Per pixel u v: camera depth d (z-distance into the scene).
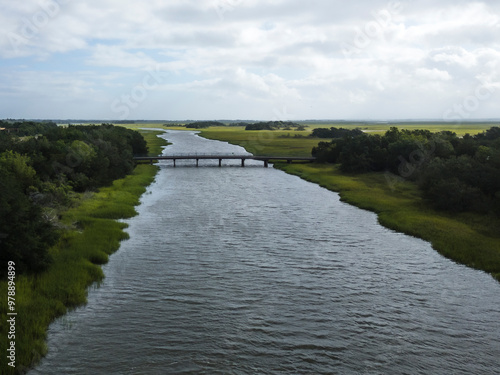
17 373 17.11
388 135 91.00
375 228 41.28
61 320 21.67
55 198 44.75
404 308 23.91
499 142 65.06
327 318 22.58
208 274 28.42
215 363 18.38
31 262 26.31
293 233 39.00
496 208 45.09
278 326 21.62
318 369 18.14
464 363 18.77
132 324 21.47
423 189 53.22
